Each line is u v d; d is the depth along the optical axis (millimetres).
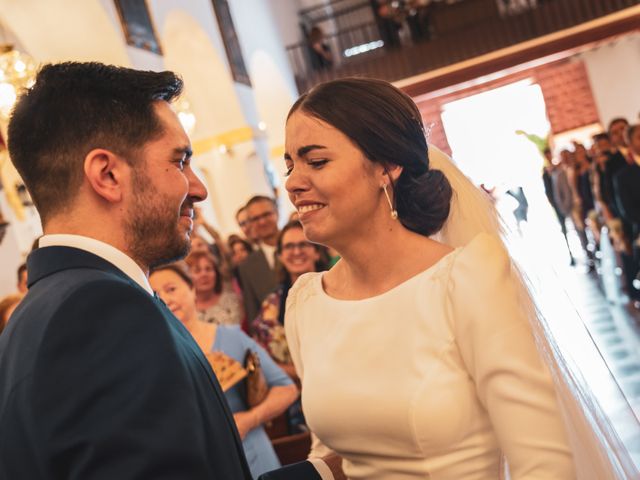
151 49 8680
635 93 18750
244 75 12789
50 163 1533
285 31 16906
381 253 1783
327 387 1756
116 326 1352
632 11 15406
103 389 1303
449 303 1656
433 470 1650
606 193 8469
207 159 12203
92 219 1538
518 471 1553
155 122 1566
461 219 1866
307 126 1745
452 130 19516
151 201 1555
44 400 1300
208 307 4879
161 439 1289
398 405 1646
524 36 15953
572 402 1648
